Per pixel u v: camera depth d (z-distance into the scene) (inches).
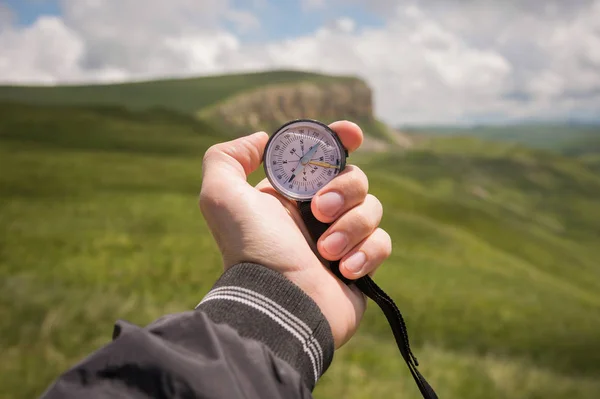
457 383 565.0
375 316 977.5
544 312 1444.4
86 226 1347.2
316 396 421.7
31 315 460.4
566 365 1017.5
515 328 1230.3
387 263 1640.0
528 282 1943.9
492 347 1066.1
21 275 804.6
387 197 3624.5
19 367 351.9
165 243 1273.4
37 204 1588.3
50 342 401.7
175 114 6013.8
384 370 531.5
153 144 4303.6
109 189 2069.4
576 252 4131.4
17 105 4707.2
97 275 932.6
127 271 992.9
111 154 3117.6
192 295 908.0
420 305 1262.3
